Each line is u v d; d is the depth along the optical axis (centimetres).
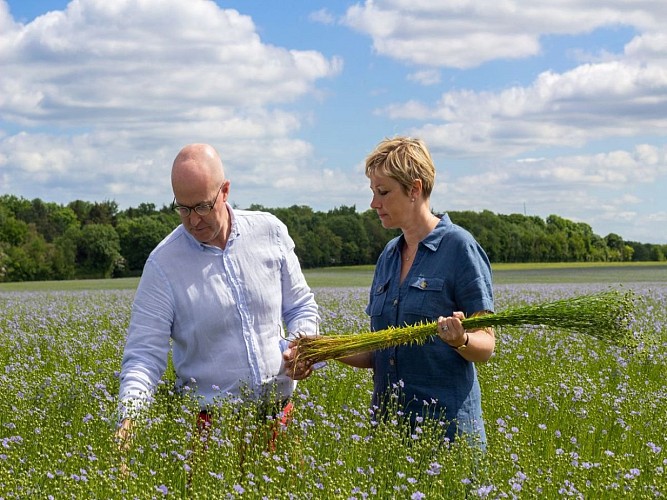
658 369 1055
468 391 530
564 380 902
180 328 530
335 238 8506
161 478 483
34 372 902
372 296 557
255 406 522
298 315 566
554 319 515
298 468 495
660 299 2334
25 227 9944
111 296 3195
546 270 7238
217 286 525
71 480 470
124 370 516
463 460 496
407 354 528
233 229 534
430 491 477
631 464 567
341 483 460
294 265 565
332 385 824
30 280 8919
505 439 577
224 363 528
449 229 525
